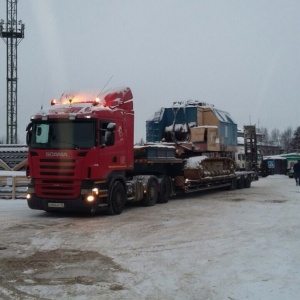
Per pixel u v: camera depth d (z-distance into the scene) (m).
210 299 6.21
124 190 15.33
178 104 23.77
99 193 13.73
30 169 13.85
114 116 14.63
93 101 14.95
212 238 10.63
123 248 9.52
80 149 13.34
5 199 19.14
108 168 14.20
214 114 23.64
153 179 17.75
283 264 8.11
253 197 21.53
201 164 20.75
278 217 14.20
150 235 11.00
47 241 10.24
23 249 9.40
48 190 13.61
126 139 15.45
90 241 10.25
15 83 37.72
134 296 6.35
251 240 10.39
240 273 7.54
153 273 7.56
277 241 10.27
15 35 37.59
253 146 34.03
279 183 35.06
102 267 7.95
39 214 14.81
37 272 7.61
